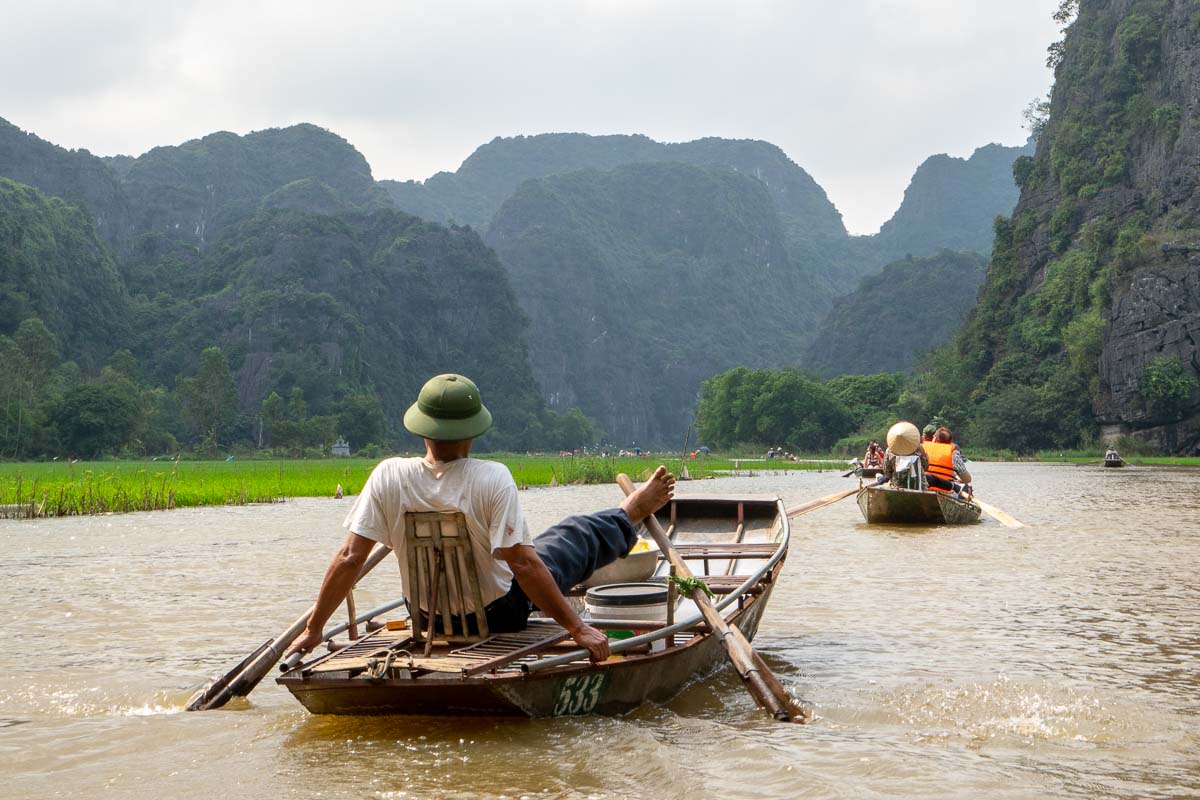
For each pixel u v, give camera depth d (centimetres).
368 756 457
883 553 1285
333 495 2873
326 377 18875
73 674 629
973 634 753
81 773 441
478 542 507
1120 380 8269
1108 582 1020
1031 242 10900
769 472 5722
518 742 473
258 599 926
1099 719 525
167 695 570
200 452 13275
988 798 409
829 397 14212
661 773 431
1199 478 4212
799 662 662
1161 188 9088
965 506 1708
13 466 6669
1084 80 10781
